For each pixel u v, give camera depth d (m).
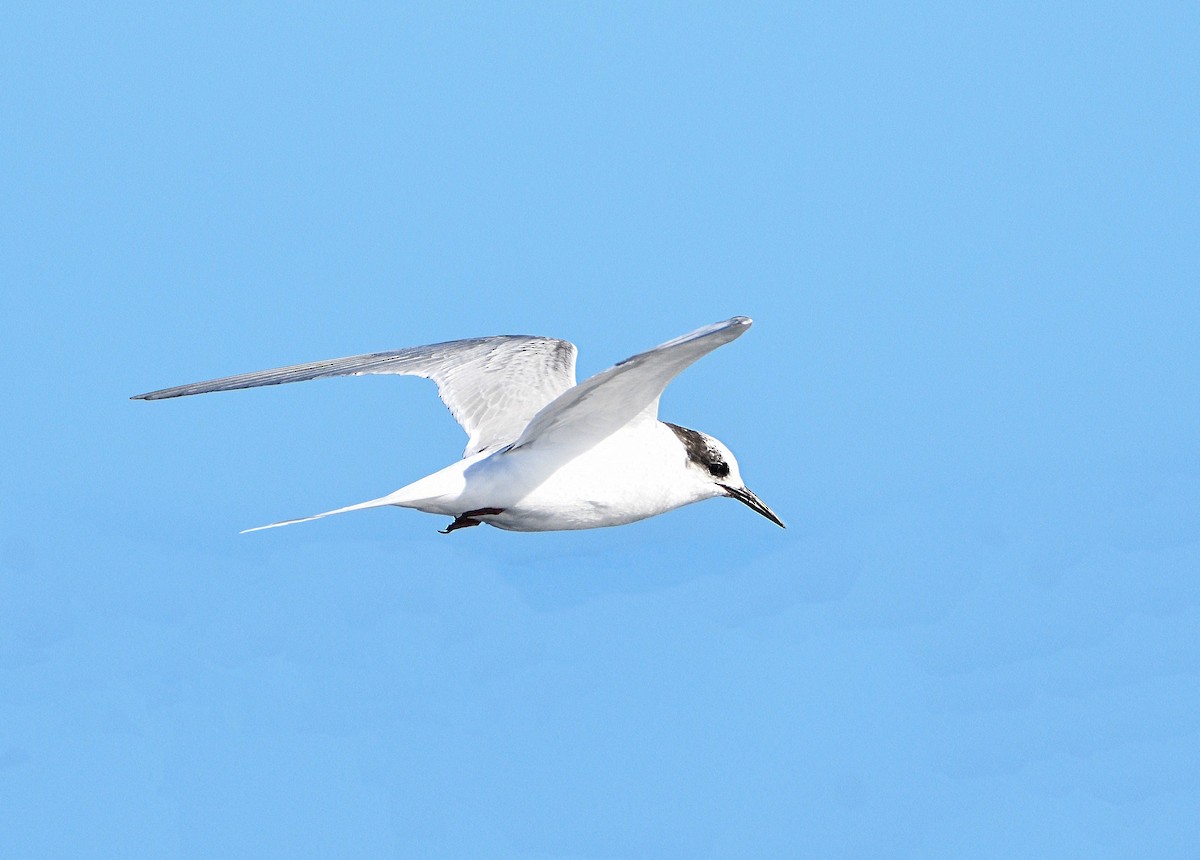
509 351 14.02
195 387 12.98
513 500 12.02
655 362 11.11
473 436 13.40
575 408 11.66
